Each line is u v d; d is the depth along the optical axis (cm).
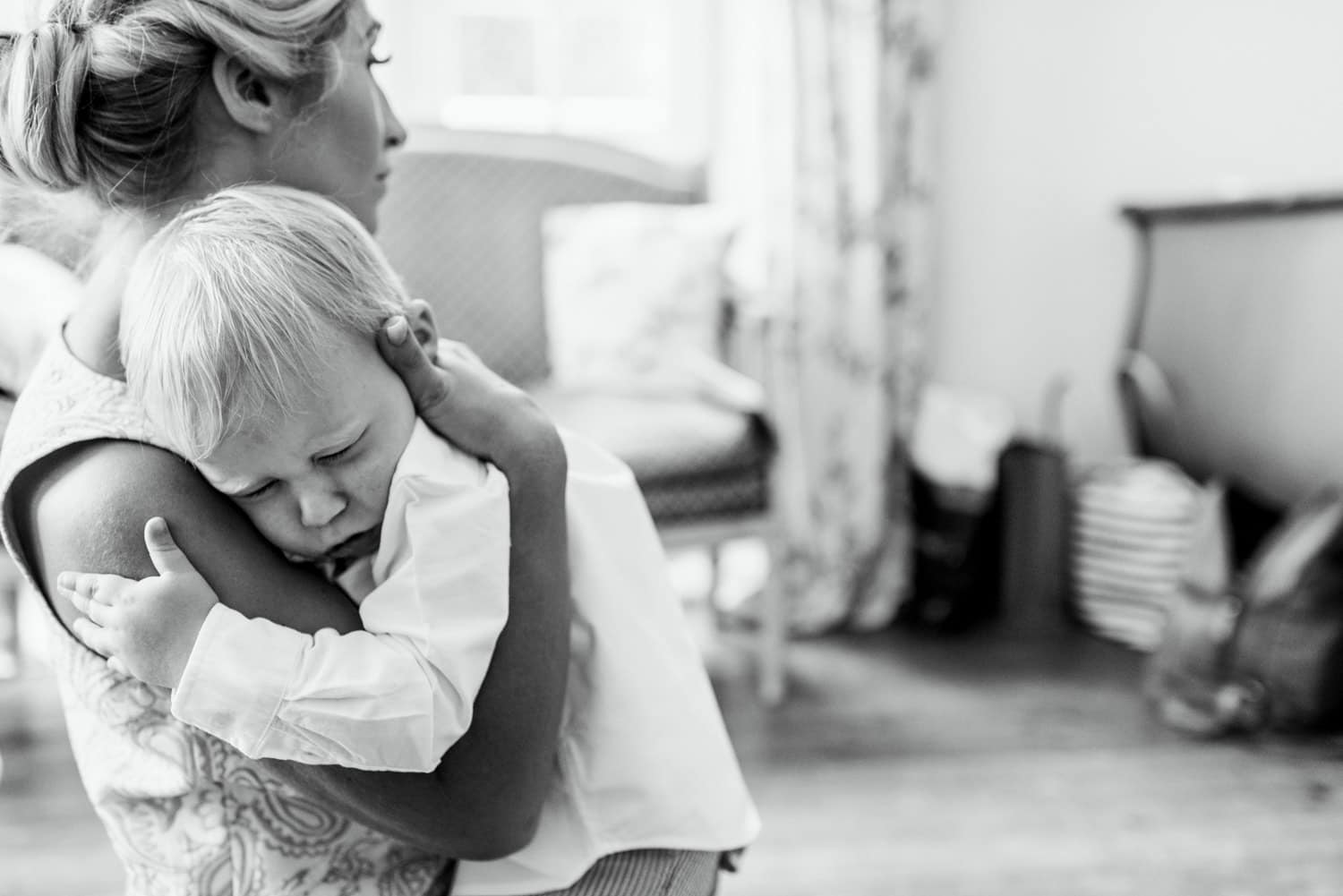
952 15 270
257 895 63
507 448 64
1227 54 247
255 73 62
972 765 187
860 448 260
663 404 214
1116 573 248
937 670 231
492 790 62
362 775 59
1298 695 192
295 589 59
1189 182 258
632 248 229
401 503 60
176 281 56
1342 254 211
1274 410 229
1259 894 149
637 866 71
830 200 248
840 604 259
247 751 55
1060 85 280
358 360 59
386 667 56
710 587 259
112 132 59
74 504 56
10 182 64
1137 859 157
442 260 239
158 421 56
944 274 281
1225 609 200
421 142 240
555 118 275
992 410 278
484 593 60
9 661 228
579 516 70
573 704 71
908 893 149
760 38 245
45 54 58
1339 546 193
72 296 79
